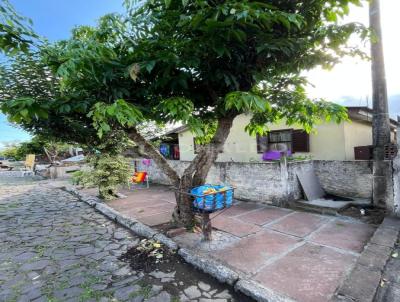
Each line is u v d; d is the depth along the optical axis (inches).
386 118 181.0
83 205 260.4
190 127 97.8
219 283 104.9
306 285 95.5
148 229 163.8
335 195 231.3
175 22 90.8
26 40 82.1
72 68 81.7
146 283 106.3
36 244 153.9
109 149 280.5
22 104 86.3
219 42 92.0
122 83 113.7
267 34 95.5
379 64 179.0
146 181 379.2
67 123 182.4
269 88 138.0
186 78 108.2
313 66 121.0
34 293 101.3
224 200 132.8
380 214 174.7
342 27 99.7
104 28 97.3
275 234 150.3
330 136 293.6
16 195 328.2
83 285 106.1
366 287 89.8
